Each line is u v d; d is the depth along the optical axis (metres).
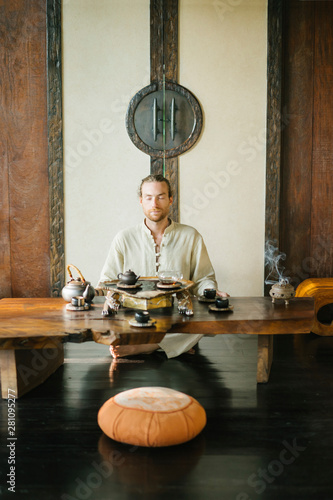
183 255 3.45
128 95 4.64
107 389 2.90
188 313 2.78
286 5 4.62
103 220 4.76
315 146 4.77
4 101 4.63
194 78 4.64
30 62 4.60
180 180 4.74
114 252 3.46
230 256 4.80
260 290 4.84
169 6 4.55
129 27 4.57
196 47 4.61
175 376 3.11
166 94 4.63
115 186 4.73
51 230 4.73
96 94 4.63
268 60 4.60
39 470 2.05
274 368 3.28
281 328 2.70
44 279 4.83
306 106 4.73
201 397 2.78
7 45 4.58
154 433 2.18
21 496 1.87
